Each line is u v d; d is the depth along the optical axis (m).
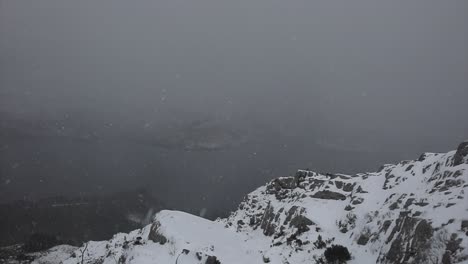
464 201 26.08
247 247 39.69
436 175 34.16
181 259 32.91
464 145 33.16
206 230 42.41
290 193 51.75
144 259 34.38
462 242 22.64
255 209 55.09
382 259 28.69
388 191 38.38
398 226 29.52
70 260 51.78
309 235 37.69
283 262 33.91
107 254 46.12
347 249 33.06
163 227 39.69
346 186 45.50
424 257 24.56
